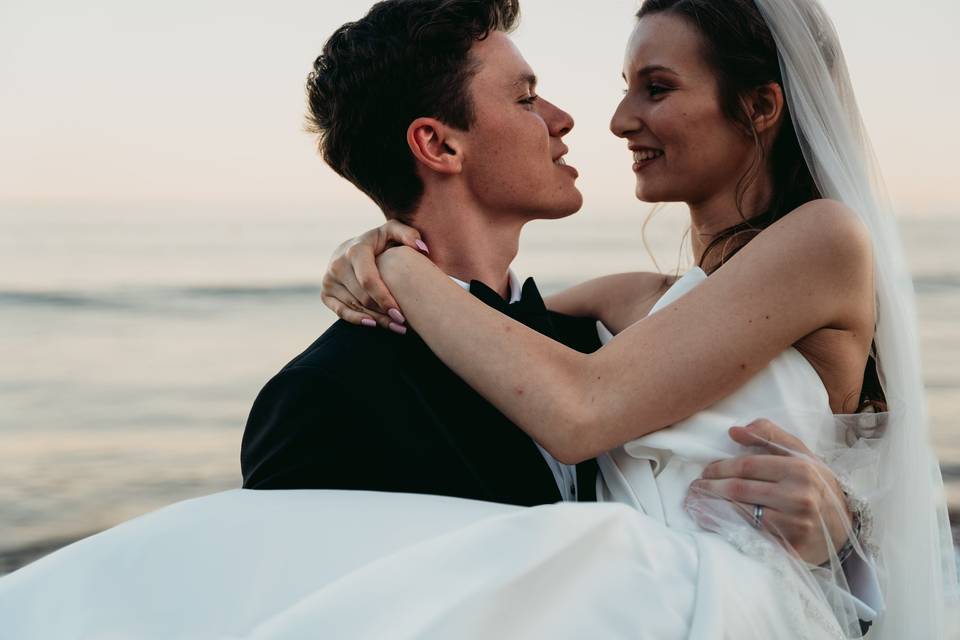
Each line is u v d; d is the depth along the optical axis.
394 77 2.68
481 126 2.66
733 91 2.64
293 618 1.63
